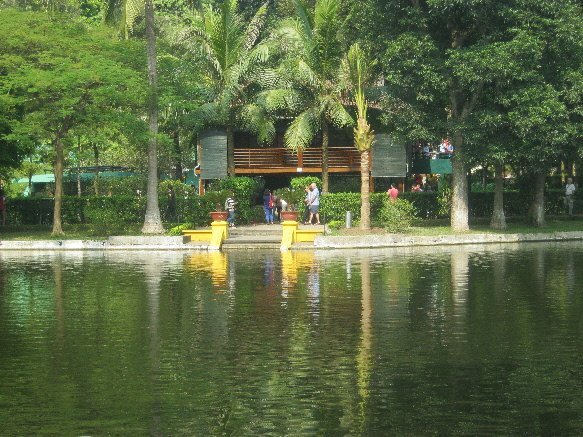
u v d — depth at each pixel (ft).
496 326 81.35
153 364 68.03
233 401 58.39
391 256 145.69
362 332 79.15
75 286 109.70
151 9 177.78
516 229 186.19
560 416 55.06
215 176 213.87
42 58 173.47
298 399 58.75
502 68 165.78
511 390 60.39
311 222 189.47
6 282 113.91
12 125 171.01
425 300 96.32
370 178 213.87
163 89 185.06
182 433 52.60
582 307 90.84
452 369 65.82
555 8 173.47
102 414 55.88
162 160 255.50
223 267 130.72
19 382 63.10
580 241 174.91
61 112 165.89
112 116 171.53
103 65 169.17
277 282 112.06
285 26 206.80
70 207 197.26
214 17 205.87
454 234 172.76
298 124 200.95
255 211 203.82
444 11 170.91
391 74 175.63
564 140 172.45
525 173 207.62
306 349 72.59
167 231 180.34
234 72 203.82
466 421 54.34
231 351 72.02
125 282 113.29
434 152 233.55
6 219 200.03
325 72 203.31
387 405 57.31
